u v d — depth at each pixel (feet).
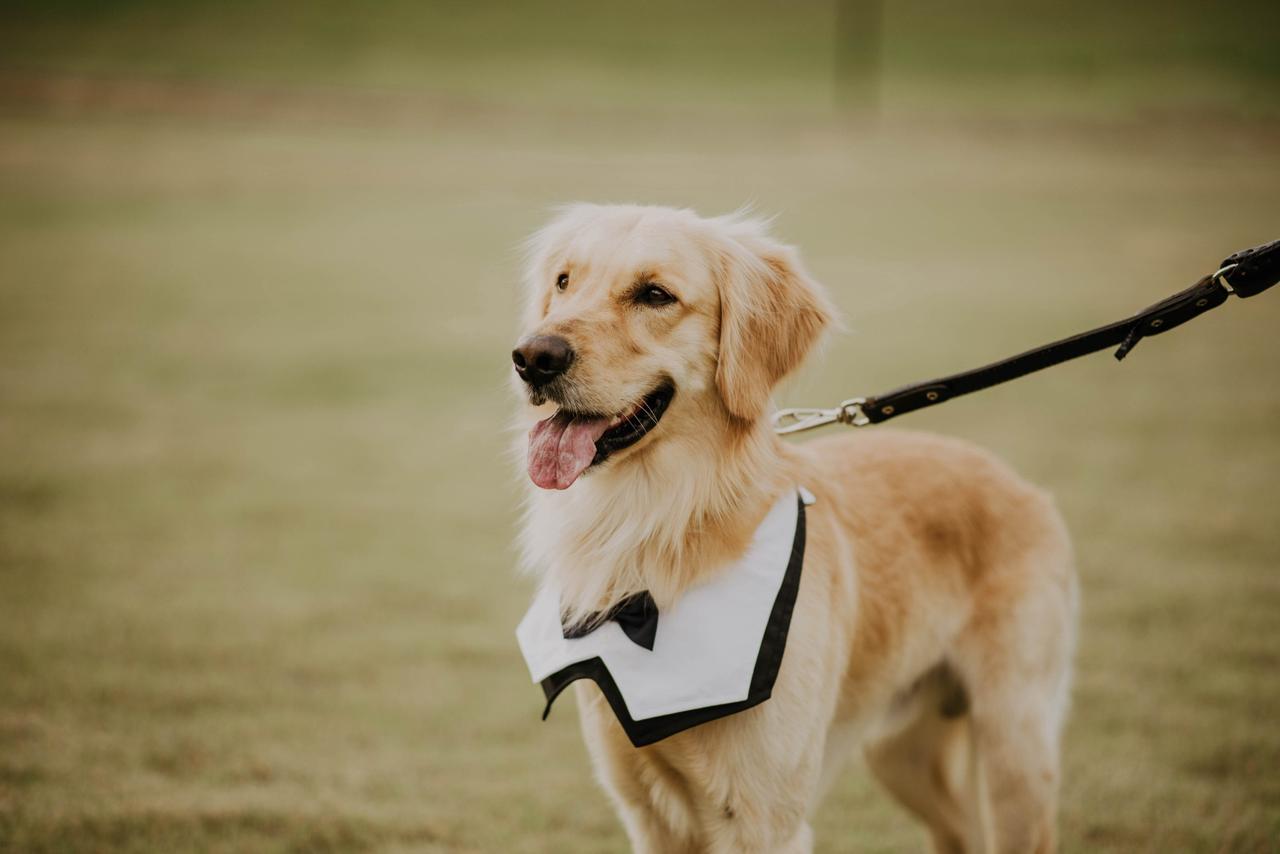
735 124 123.44
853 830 15.74
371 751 16.98
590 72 160.86
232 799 15.43
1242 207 76.48
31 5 178.81
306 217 73.26
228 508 27.27
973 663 13.57
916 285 55.47
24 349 41.86
